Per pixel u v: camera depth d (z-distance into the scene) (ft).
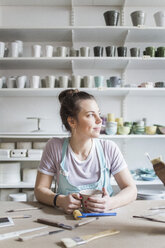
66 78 6.64
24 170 6.91
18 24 7.65
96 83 6.73
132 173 7.19
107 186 3.98
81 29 6.73
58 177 4.00
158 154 7.72
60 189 3.95
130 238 2.24
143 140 7.73
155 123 7.69
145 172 7.05
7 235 2.30
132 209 3.15
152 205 3.34
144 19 6.76
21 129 7.63
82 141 3.88
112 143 4.17
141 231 2.41
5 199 6.64
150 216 2.85
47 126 7.62
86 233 2.36
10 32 6.93
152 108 7.70
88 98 3.73
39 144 6.96
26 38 7.36
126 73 7.70
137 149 7.73
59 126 7.62
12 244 2.13
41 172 3.98
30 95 7.48
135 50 6.73
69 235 2.31
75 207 2.99
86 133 3.64
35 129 7.63
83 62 6.93
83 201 2.98
